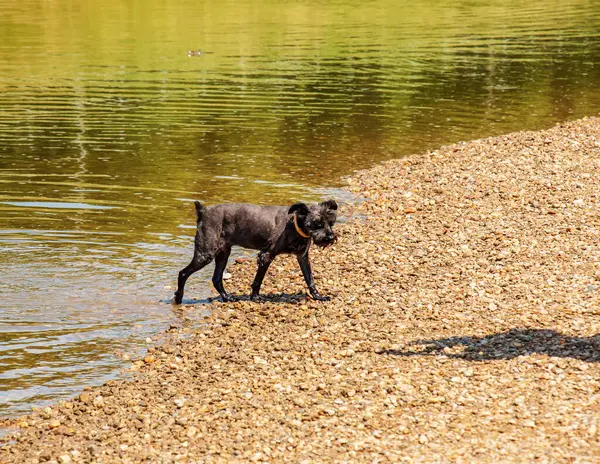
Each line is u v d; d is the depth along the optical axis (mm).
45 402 8906
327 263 13500
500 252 13297
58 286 12320
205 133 22781
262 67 32531
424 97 27359
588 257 12703
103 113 25094
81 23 45000
